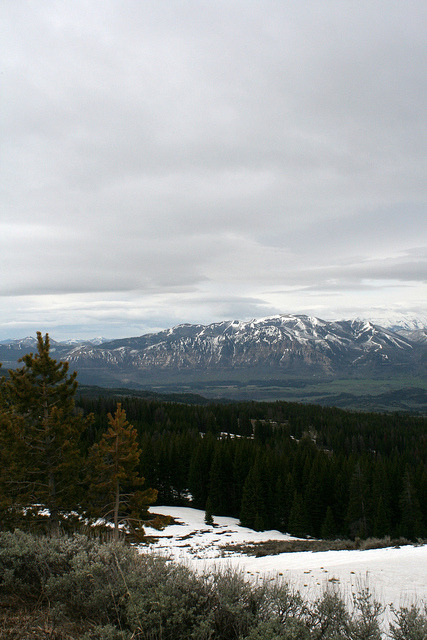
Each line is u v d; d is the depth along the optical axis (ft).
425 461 279.69
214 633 16.30
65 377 76.89
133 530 83.20
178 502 223.10
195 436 286.05
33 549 22.44
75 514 75.00
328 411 513.04
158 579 18.83
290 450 261.03
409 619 16.16
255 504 175.01
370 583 34.81
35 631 16.81
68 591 19.95
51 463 73.31
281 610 16.83
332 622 16.21
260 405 524.52
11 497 70.44
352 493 176.04
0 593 20.95
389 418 482.28
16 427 70.03
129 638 15.25
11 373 73.36
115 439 82.99
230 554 81.00
